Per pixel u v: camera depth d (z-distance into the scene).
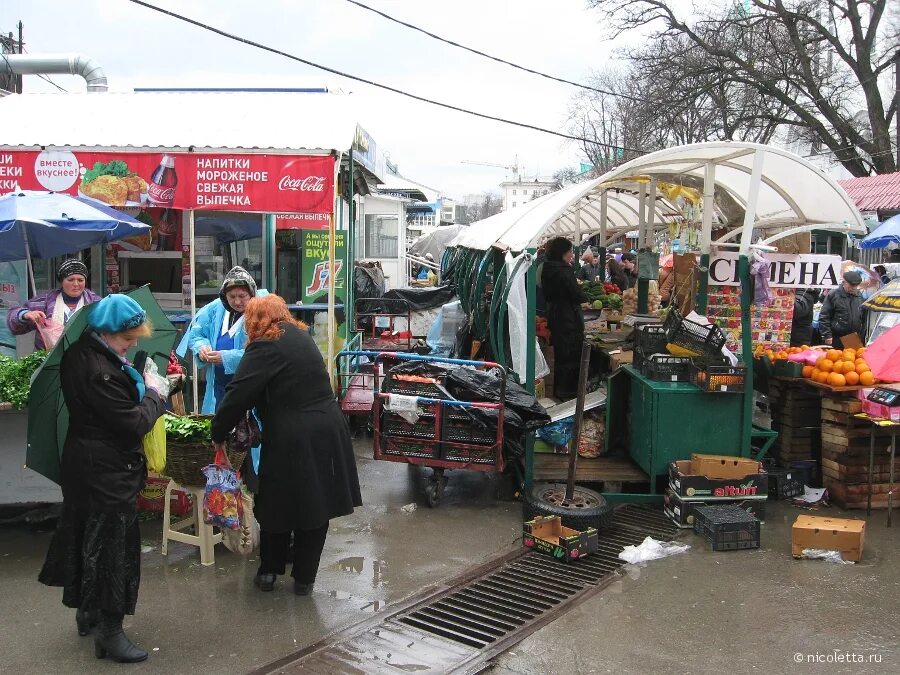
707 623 3.95
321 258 8.76
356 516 5.53
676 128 23.23
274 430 3.94
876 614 4.06
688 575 4.57
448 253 15.49
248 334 4.02
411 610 4.06
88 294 5.20
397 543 5.02
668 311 6.94
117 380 3.36
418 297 13.03
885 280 11.44
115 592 3.39
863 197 16.41
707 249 6.49
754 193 5.61
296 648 3.62
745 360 5.66
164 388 3.78
